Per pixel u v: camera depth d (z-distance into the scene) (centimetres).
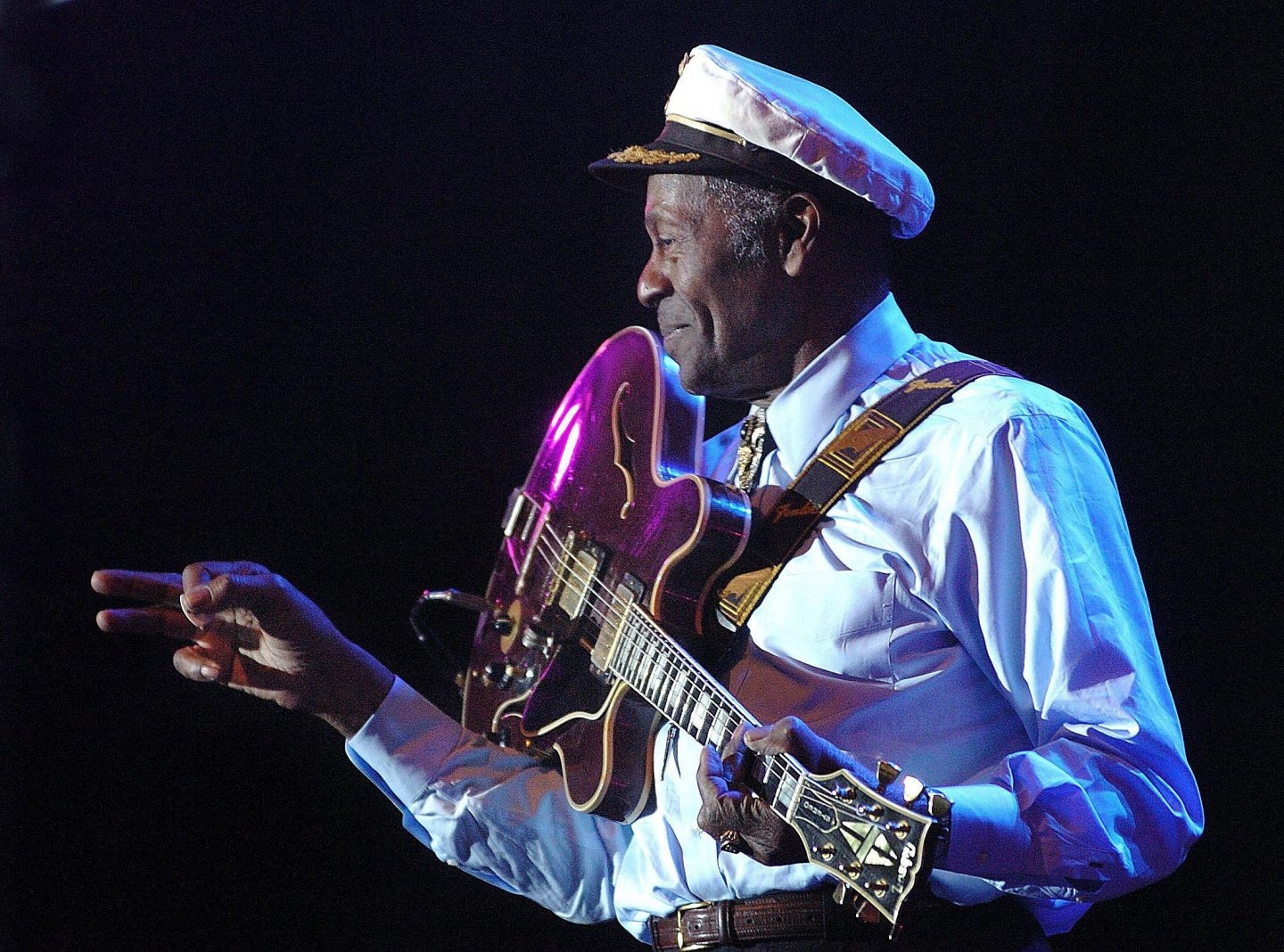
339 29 1437
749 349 780
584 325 1391
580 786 784
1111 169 1141
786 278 768
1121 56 1138
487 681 856
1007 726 705
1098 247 1143
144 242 1462
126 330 1460
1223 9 1104
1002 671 681
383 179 1440
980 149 1184
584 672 804
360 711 870
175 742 1423
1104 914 1076
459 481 1410
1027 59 1171
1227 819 1048
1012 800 604
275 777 1417
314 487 1438
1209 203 1108
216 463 1450
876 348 780
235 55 1448
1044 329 1155
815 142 750
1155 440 1105
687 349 791
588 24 1369
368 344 1442
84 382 1454
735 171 766
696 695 711
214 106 1456
